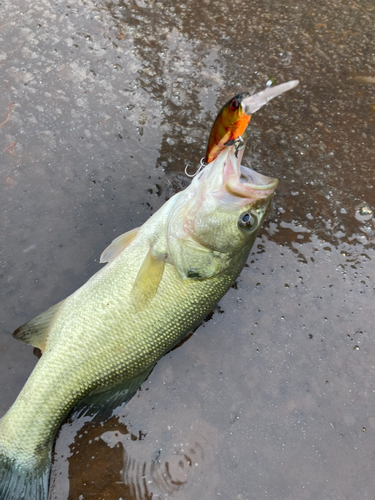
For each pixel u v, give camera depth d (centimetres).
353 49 61
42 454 35
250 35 60
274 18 62
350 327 42
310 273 44
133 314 37
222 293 39
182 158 48
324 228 46
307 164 50
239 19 61
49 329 38
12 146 47
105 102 50
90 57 53
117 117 49
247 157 49
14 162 46
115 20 57
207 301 39
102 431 37
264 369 40
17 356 38
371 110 55
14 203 44
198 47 57
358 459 38
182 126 50
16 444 34
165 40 56
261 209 36
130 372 38
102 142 48
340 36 62
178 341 39
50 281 41
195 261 37
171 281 37
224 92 53
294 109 54
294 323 42
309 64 58
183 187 46
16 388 38
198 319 39
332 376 40
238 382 40
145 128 49
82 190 45
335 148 51
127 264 38
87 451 36
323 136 52
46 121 48
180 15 60
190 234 37
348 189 49
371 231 46
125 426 38
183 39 57
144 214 45
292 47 60
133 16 58
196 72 54
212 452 37
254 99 29
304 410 39
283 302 43
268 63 57
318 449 38
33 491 34
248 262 44
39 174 45
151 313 37
